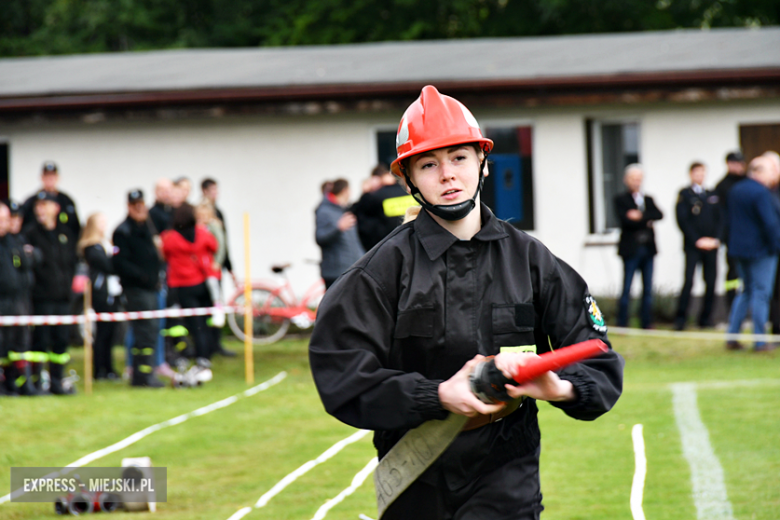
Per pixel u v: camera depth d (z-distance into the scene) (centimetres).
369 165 4597
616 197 3894
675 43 5094
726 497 1482
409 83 4419
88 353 2848
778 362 3006
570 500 1504
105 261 3034
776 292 3541
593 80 4362
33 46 8456
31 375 2842
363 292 772
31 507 1576
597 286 4528
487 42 5572
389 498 789
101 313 3188
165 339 3491
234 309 3244
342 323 766
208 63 5238
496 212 4581
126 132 4619
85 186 4628
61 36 8575
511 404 788
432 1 7919
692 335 3675
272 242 4619
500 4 8206
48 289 2825
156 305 2962
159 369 3162
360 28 8075
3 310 2684
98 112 4544
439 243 779
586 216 4538
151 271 2927
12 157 4628
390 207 2923
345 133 4600
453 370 779
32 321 2745
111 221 4628
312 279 4603
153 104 4512
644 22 7606
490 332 777
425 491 792
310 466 1798
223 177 4619
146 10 8656
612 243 4509
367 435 2106
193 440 2078
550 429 2077
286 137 4609
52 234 2864
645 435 1969
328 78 4559
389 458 787
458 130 771
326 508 1490
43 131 4622
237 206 4619
